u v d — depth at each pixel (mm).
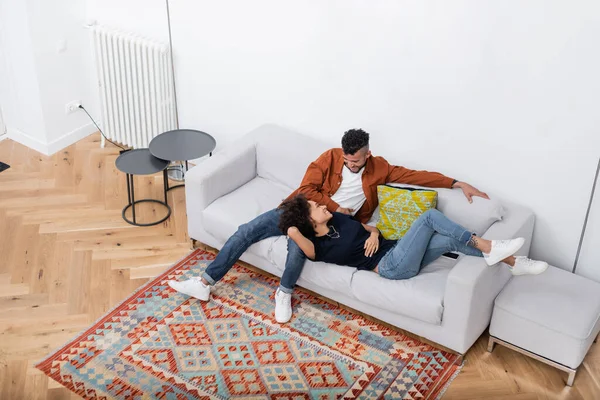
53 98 5668
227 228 4469
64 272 4602
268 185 4816
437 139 4445
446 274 4027
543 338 3775
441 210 4277
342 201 4398
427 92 4344
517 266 3867
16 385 3809
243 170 4793
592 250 4223
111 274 4594
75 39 5648
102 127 5898
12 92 5699
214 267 4301
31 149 5859
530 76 3979
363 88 4570
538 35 3863
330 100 4750
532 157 4168
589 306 3830
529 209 4301
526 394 3807
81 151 5848
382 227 4301
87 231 4969
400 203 4234
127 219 5102
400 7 4199
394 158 4680
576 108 3914
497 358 4016
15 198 5266
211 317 4254
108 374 3875
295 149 4734
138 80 5461
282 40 4750
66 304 4355
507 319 3855
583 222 4168
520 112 4094
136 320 4230
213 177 4555
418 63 4293
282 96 4953
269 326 4195
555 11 3766
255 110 5141
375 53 4418
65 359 3965
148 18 5281
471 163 4398
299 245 4062
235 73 5086
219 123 5387
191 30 5113
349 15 4402
